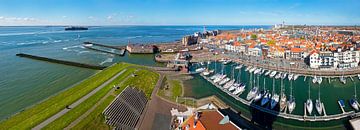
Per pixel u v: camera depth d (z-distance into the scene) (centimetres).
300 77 17112
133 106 10425
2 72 18062
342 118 10119
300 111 10969
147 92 12775
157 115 10138
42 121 8656
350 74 17200
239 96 12925
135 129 8988
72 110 9550
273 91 13400
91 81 14088
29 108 10156
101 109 9556
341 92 13900
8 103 11938
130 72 16125
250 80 16225
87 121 8662
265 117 10306
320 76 17062
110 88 12150
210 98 12112
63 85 14912
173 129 8781
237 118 10019
